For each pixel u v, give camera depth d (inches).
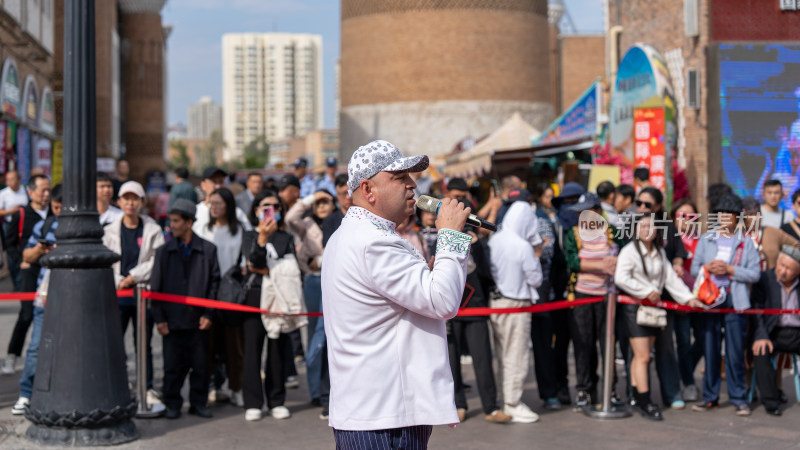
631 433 298.2
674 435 294.7
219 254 336.5
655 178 565.6
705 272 322.0
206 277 320.8
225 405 347.6
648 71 570.3
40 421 276.1
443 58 1967.3
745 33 571.2
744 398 326.0
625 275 315.0
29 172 921.5
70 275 277.4
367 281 138.2
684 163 610.9
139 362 320.8
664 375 337.1
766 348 322.0
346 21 2080.5
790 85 571.5
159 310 319.6
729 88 570.3
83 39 280.8
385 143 144.3
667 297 335.0
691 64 598.9
